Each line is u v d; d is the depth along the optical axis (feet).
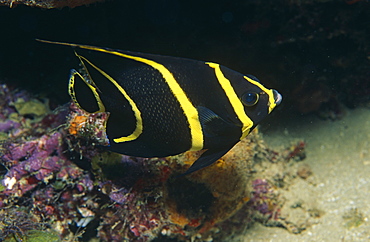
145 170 1.36
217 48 1.88
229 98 1.02
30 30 1.73
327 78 1.97
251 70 1.95
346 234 1.56
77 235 1.51
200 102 1.01
